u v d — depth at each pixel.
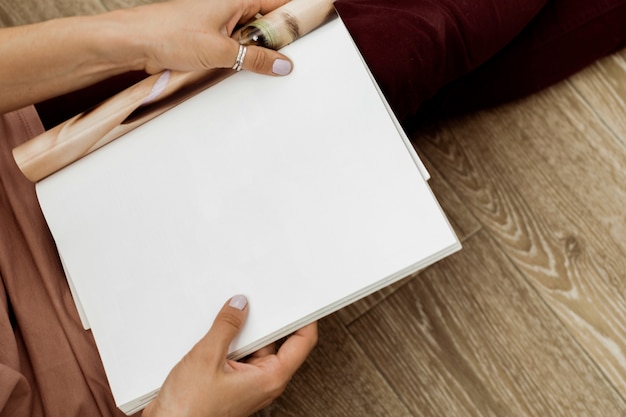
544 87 0.82
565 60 0.79
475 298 0.82
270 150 0.49
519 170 0.83
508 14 0.66
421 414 0.81
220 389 0.49
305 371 0.83
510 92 0.81
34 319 0.54
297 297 0.48
